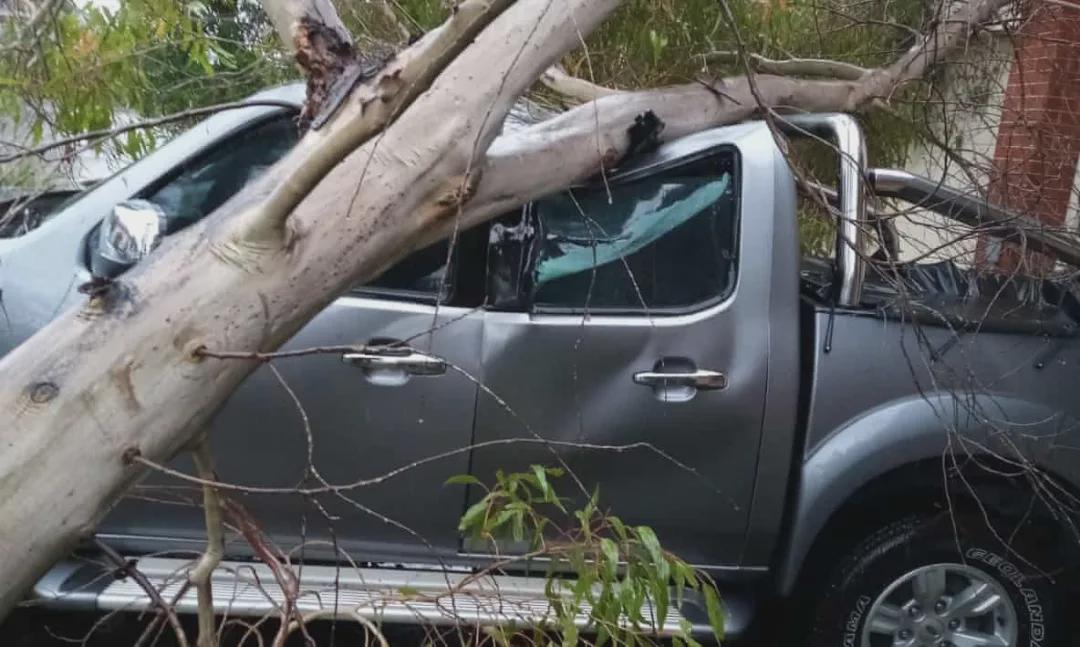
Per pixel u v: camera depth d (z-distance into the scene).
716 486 2.96
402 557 2.98
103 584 2.76
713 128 3.13
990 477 3.08
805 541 2.98
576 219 2.98
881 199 3.30
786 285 2.96
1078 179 4.14
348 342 2.80
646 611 2.96
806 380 3.02
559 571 2.45
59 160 2.39
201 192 2.88
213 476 1.69
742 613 3.07
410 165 1.65
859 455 2.95
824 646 3.13
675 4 4.05
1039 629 3.16
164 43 3.50
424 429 2.86
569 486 2.94
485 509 2.04
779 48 4.39
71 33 3.12
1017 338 3.08
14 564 1.45
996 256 3.42
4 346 2.67
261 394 2.78
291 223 1.58
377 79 1.64
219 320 1.52
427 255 2.89
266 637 3.12
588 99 3.41
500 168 2.11
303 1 1.76
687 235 3.01
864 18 4.68
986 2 3.67
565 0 1.77
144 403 1.49
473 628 2.54
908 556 3.10
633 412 2.90
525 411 2.88
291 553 2.34
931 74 3.81
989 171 3.34
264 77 4.09
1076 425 3.05
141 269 1.55
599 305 2.96
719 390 2.91
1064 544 3.14
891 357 3.00
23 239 2.78
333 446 2.83
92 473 1.47
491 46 1.72
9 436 1.44
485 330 2.87
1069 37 4.20
